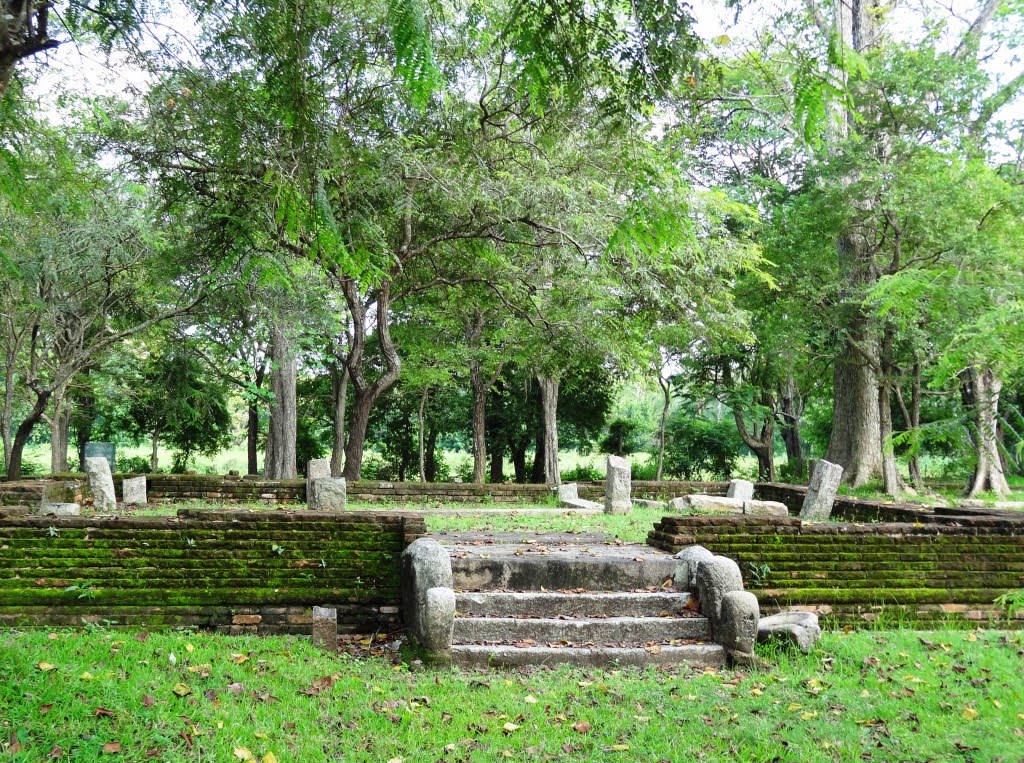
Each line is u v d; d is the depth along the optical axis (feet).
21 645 20.11
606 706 20.08
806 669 23.16
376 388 55.62
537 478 108.47
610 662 23.68
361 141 27.96
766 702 20.40
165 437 106.63
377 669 22.31
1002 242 51.65
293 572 26.25
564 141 42.80
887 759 17.01
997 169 68.44
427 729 18.24
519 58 14.11
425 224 50.55
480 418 89.66
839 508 42.88
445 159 40.68
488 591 26.66
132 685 17.92
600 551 29.55
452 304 78.33
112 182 48.88
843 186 64.69
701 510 47.01
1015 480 85.10
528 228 50.55
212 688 19.03
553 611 25.88
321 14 16.28
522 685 21.74
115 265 55.83
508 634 24.73
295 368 73.20
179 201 41.93
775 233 70.95
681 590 27.27
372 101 30.89
